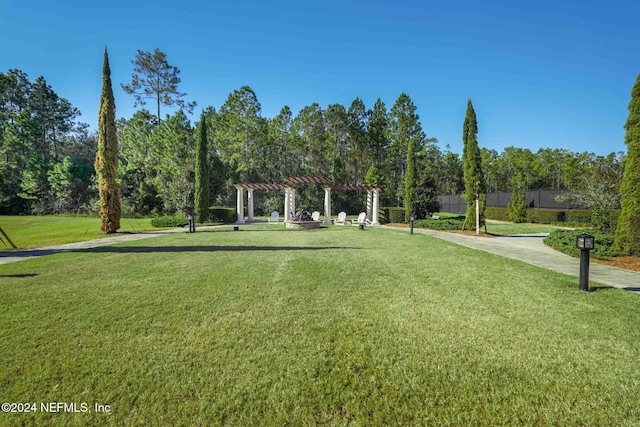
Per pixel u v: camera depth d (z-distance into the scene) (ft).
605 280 19.30
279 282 18.40
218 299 15.19
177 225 62.39
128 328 11.72
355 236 42.96
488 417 7.14
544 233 50.21
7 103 129.90
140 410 7.30
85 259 25.77
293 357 9.61
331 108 117.39
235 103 105.60
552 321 12.52
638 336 11.15
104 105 50.24
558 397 7.81
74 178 108.88
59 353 9.85
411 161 68.39
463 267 22.67
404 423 6.96
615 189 57.88
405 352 9.96
